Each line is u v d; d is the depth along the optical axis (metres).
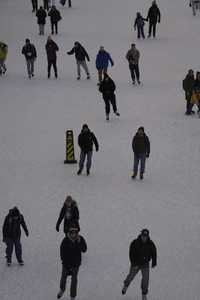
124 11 114.81
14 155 59.88
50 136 63.97
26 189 53.25
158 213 48.84
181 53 90.94
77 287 39.62
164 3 120.94
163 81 80.06
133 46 77.50
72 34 100.75
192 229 46.44
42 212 49.28
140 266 37.62
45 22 100.69
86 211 49.19
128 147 60.75
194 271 41.19
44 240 45.22
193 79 68.19
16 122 68.00
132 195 51.81
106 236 45.50
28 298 38.56
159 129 65.19
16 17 111.88
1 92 77.25
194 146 61.00
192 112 69.44
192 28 103.56
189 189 52.78
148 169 56.50
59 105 72.56
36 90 77.62
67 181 54.47
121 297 38.62
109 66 85.69
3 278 40.78
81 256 40.09
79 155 59.41
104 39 97.62
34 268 41.88
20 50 93.62
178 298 38.41
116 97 74.62
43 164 57.88
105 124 66.56
